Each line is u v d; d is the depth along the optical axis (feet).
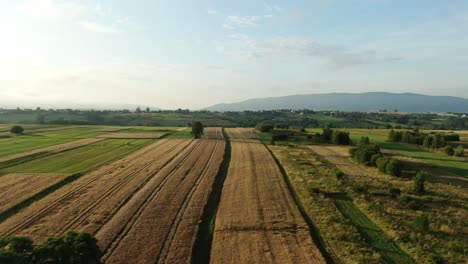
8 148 242.37
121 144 275.59
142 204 111.86
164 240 83.41
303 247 78.84
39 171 164.55
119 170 166.91
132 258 74.13
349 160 210.18
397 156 225.15
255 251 76.89
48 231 89.45
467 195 127.95
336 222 95.96
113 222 95.40
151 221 96.27
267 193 125.59
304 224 93.35
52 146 256.73
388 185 141.49
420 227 90.89
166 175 155.63
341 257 75.46
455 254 77.20
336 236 86.17
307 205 111.96
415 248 79.36
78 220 97.09
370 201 116.06
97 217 99.09
